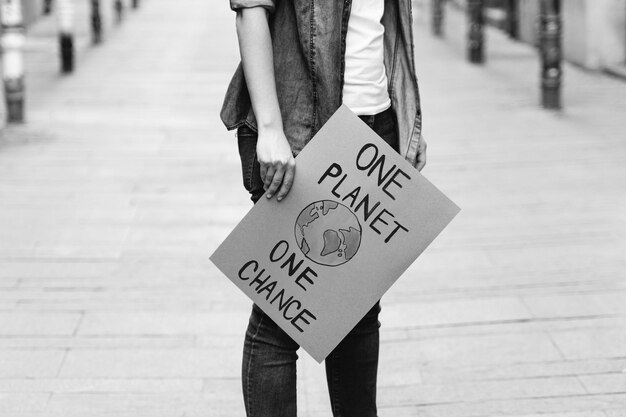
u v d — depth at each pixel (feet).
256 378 8.16
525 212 20.44
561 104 33.83
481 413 11.44
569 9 45.37
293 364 8.30
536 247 17.93
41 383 12.30
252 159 8.01
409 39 8.20
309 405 11.66
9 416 11.37
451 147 27.53
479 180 23.47
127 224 19.67
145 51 51.47
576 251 17.65
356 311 7.98
